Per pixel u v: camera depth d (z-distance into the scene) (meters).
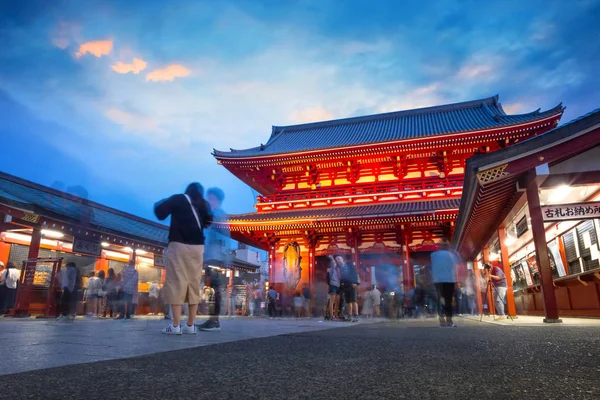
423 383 1.92
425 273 19.27
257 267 33.88
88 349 3.25
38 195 18.56
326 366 2.46
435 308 19.03
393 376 2.12
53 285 13.51
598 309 11.90
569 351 3.25
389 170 25.48
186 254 5.27
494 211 12.40
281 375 2.14
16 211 14.88
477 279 18.22
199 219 5.46
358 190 25.41
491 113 28.39
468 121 28.88
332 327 8.09
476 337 4.79
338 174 26.50
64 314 12.78
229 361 2.65
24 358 2.68
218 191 5.78
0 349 3.20
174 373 2.17
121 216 25.31
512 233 14.95
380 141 23.00
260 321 12.61
